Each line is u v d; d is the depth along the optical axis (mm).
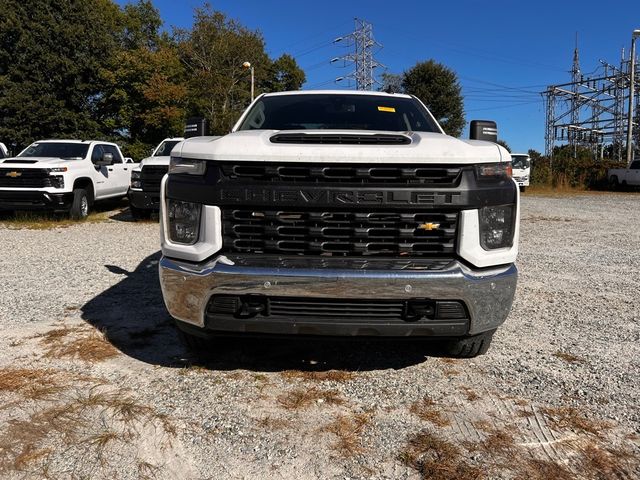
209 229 2945
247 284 2865
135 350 3760
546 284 6160
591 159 34750
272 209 2902
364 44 56250
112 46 33281
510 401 3049
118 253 7973
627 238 10383
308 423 2773
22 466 2348
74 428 2668
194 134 3932
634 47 33781
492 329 3195
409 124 4238
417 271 2838
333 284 2818
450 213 2900
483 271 2971
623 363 3672
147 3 42125
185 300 3031
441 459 2445
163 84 32719
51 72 30922
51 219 12391
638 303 5355
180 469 2359
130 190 12062
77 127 31562
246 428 2711
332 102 4520
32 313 4617
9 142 30391
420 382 3293
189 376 3334
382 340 3025
